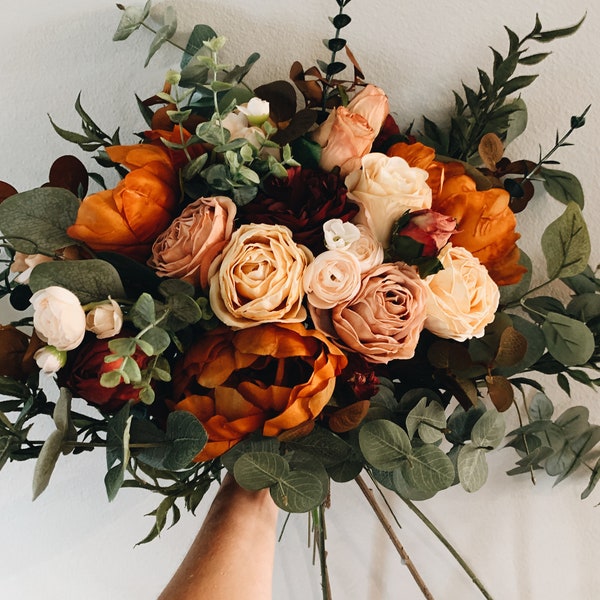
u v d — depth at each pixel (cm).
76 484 83
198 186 56
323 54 72
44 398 58
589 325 66
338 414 52
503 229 58
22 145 74
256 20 71
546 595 83
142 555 85
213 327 53
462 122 68
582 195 68
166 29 64
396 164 56
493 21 71
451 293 54
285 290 50
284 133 58
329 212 54
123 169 64
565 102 72
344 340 53
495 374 62
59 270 50
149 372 50
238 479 53
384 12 71
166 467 50
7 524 83
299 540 84
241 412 51
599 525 81
